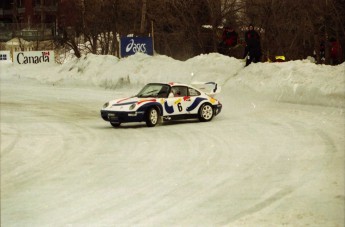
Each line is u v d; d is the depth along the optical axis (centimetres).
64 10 5325
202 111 1997
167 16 4212
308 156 1264
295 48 3678
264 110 2211
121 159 1368
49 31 6662
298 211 825
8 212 962
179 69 3159
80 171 1258
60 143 1648
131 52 3644
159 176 1159
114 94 3123
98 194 1045
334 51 3102
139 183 1109
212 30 3822
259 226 761
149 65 3347
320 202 869
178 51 4294
